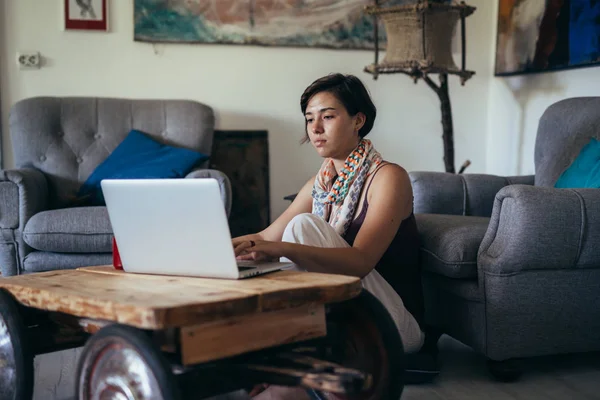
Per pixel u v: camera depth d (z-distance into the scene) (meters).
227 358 1.24
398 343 1.26
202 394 1.18
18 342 1.35
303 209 1.97
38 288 1.28
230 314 1.08
